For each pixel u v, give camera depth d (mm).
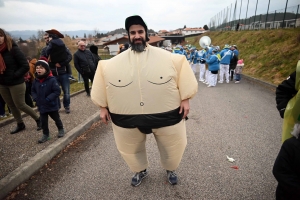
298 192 1465
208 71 9625
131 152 2271
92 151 3473
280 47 11352
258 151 3309
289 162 1505
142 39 1875
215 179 2650
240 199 2311
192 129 4305
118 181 2688
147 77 1842
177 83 1985
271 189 2443
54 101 3516
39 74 3322
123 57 1912
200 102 6508
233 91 7906
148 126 1973
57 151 3377
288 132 1589
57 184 2650
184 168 2904
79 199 2402
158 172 2850
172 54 1960
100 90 2035
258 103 6102
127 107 1932
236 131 4117
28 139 3775
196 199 2340
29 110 3922
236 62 10039
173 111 1988
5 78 3480
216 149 3408
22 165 2816
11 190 2498
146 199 2371
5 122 4582
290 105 1516
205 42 13492
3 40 3311
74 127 4277
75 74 14328
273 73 9703
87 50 6484
